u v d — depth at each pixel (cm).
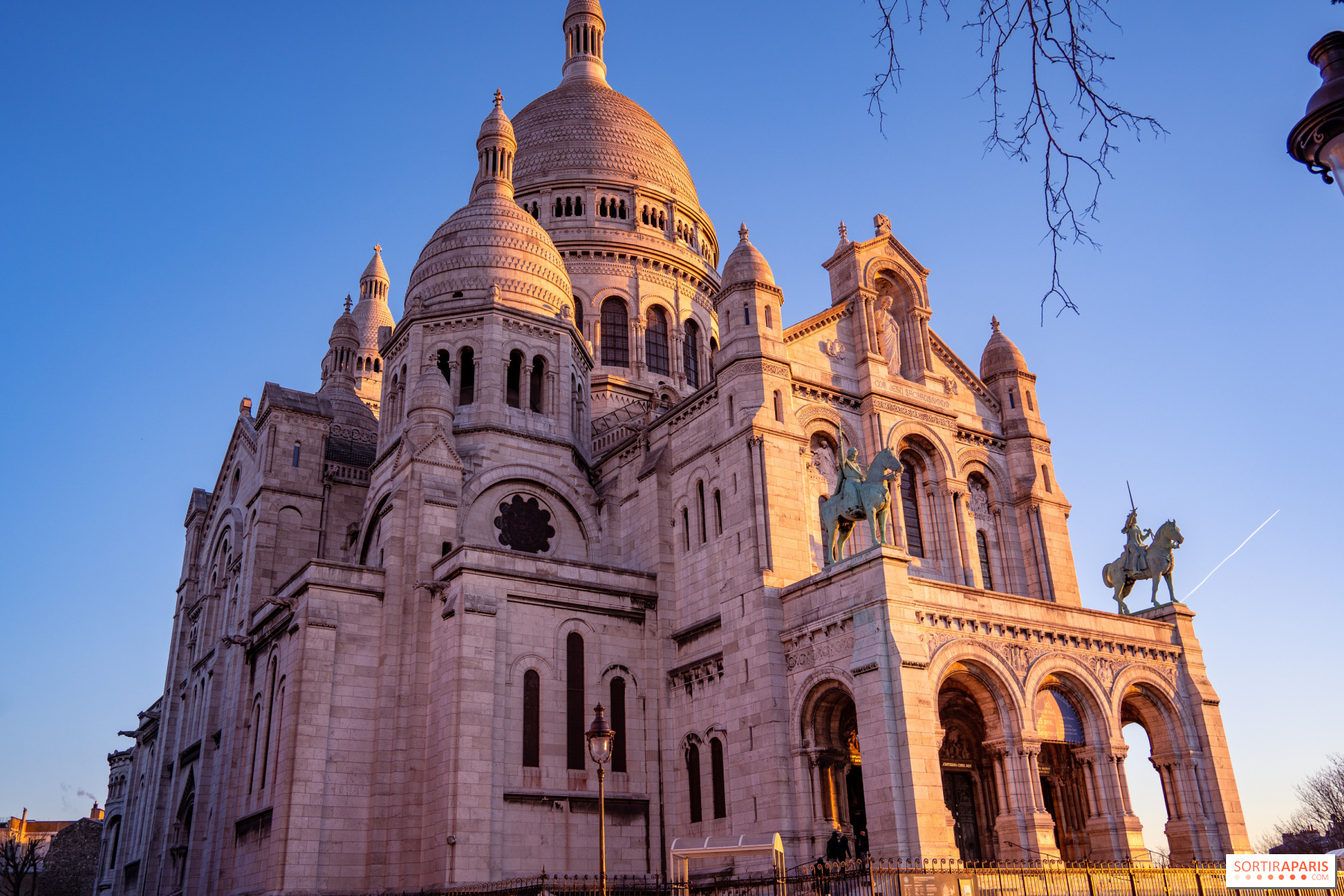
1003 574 5569
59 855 10631
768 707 4259
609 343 7812
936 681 3925
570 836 4472
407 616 4831
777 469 4697
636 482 5566
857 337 5400
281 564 5978
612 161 8369
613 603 4972
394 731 4609
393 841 4425
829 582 4203
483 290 6084
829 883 3316
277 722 4788
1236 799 4556
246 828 4819
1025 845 3894
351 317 8412
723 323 5075
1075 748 4384
